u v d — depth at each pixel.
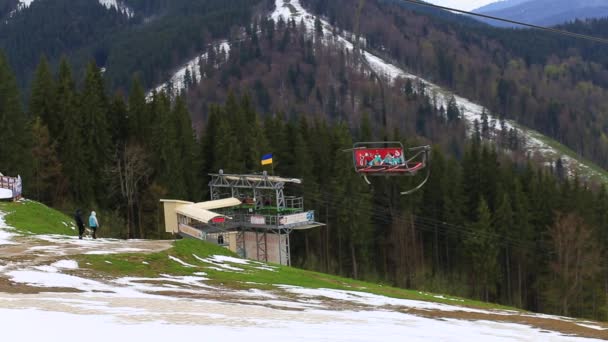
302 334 15.03
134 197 84.38
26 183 74.75
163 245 39.69
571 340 19.20
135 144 86.88
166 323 15.61
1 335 11.86
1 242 36.44
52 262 29.36
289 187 89.88
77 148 79.81
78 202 79.50
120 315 16.70
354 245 88.88
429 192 93.00
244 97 109.19
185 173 87.00
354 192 85.75
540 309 85.00
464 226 87.94
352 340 14.30
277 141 95.25
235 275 35.31
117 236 74.06
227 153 88.31
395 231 88.44
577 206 87.75
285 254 65.75
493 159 95.12
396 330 17.88
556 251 80.25
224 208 68.06
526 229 84.50
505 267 87.56
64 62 90.94
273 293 29.75
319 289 34.03
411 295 44.75
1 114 75.19
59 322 14.12
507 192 91.31
